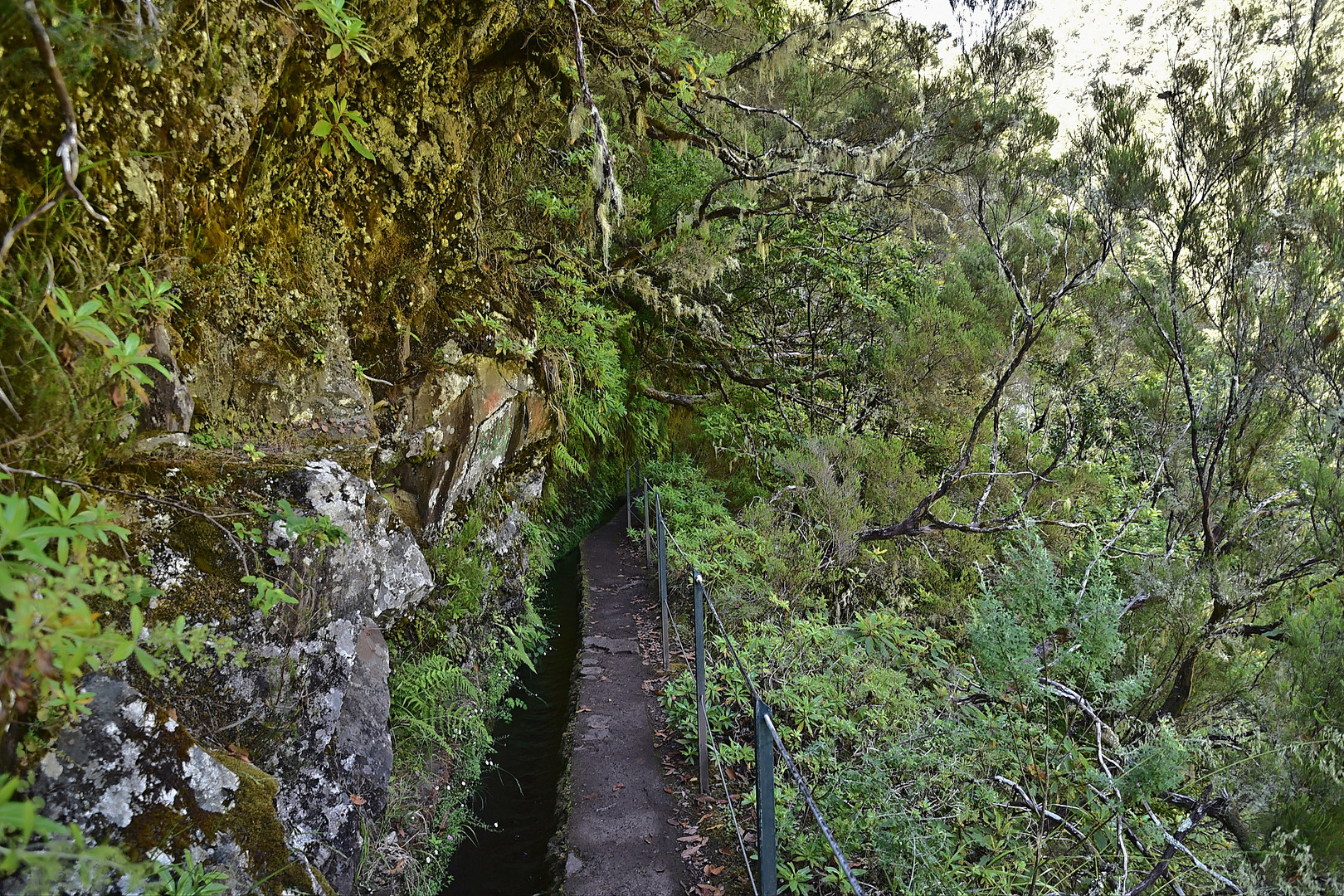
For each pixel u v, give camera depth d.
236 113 2.93
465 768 4.52
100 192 2.40
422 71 4.49
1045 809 3.32
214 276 3.21
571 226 7.73
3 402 1.95
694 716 5.09
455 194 5.05
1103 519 6.91
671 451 12.67
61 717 2.00
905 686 4.89
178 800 2.20
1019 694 3.55
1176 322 5.29
